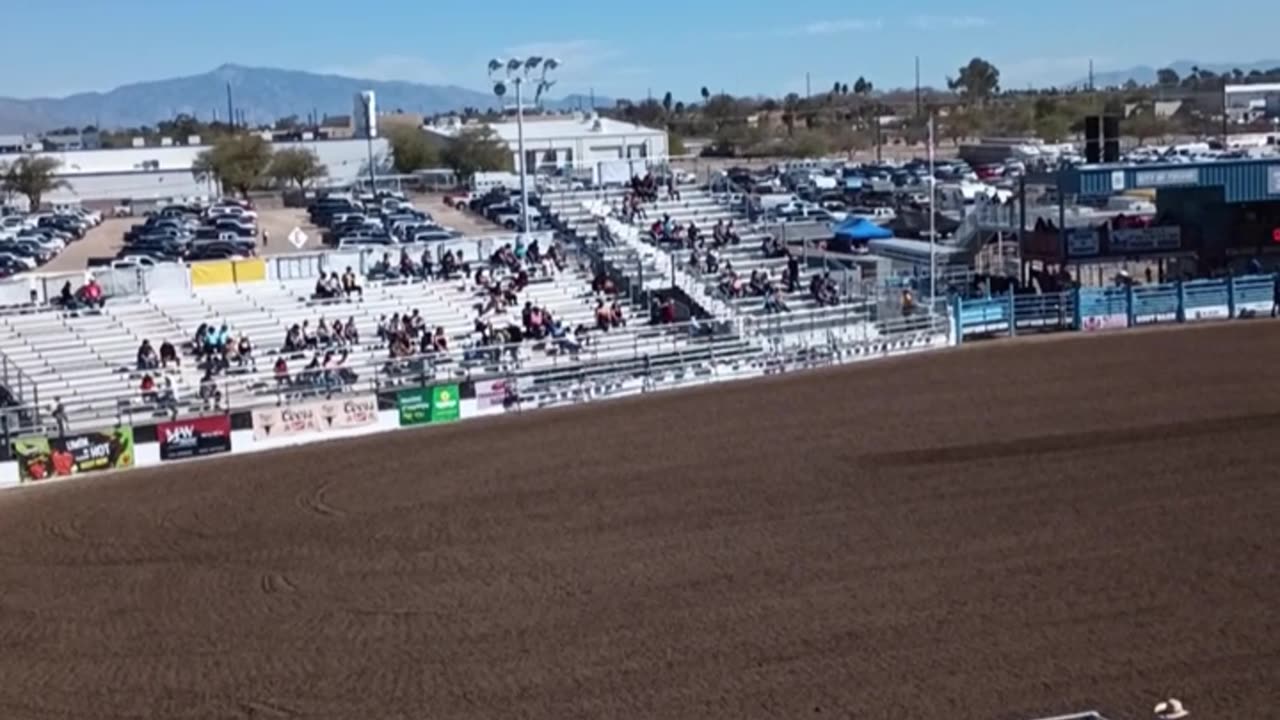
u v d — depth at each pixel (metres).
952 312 50.28
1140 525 26.11
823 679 19.42
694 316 51.22
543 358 45.25
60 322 47.56
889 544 25.66
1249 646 20.02
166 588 25.31
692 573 24.53
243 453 37.34
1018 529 26.22
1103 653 19.95
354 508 30.47
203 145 125.00
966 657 20.00
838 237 70.12
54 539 29.16
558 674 20.12
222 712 19.41
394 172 111.12
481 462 34.47
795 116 182.00
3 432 36.44
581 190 67.81
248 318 49.09
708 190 68.00
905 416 37.34
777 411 39.09
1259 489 28.16
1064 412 36.72
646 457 34.06
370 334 48.41
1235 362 42.81
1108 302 51.56
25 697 20.22
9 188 101.62
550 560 25.78
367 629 22.52
